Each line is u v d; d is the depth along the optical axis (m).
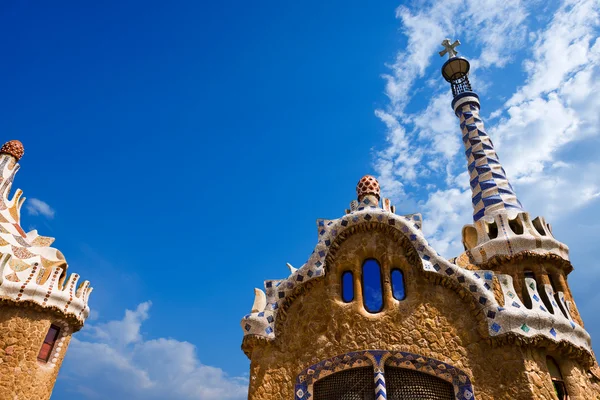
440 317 12.55
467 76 24.86
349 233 14.31
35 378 17.92
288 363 13.15
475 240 18.95
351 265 14.00
